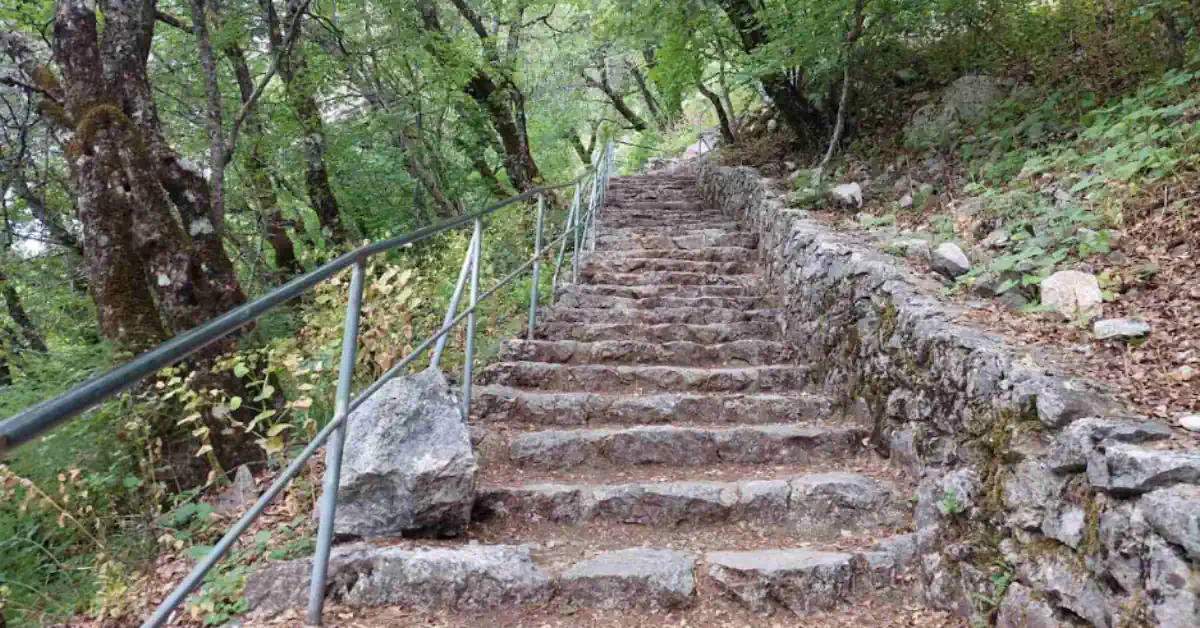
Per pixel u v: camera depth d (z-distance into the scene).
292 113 8.21
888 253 4.32
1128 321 2.84
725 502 3.17
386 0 7.94
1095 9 6.50
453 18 9.95
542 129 15.15
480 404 4.07
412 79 8.86
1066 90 5.70
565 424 4.06
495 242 6.99
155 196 4.03
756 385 4.58
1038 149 5.10
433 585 2.51
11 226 7.96
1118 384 2.42
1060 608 2.06
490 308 5.44
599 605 2.57
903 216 5.43
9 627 2.59
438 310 4.93
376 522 2.76
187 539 2.97
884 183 6.30
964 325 3.07
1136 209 3.75
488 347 4.82
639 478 3.53
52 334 7.97
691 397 4.16
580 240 7.37
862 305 3.99
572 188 10.94
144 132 4.40
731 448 3.71
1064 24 6.56
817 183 6.59
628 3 7.56
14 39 4.57
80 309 7.63
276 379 3.99
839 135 7.00
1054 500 2.18
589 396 4.16
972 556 2.47
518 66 11.61
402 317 3.77
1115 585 1.87
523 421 4.06
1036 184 4.63
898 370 3.42
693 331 5.37
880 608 2.63
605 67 15.42
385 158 10.09
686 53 9.04
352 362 2.24
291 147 8.52
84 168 3.91
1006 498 2.38
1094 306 3.07
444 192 10.81
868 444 3.68
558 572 2.61
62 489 2.79
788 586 2.62
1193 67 4.77
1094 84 5.56
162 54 8.45
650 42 8.75
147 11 5.45
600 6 12.73
